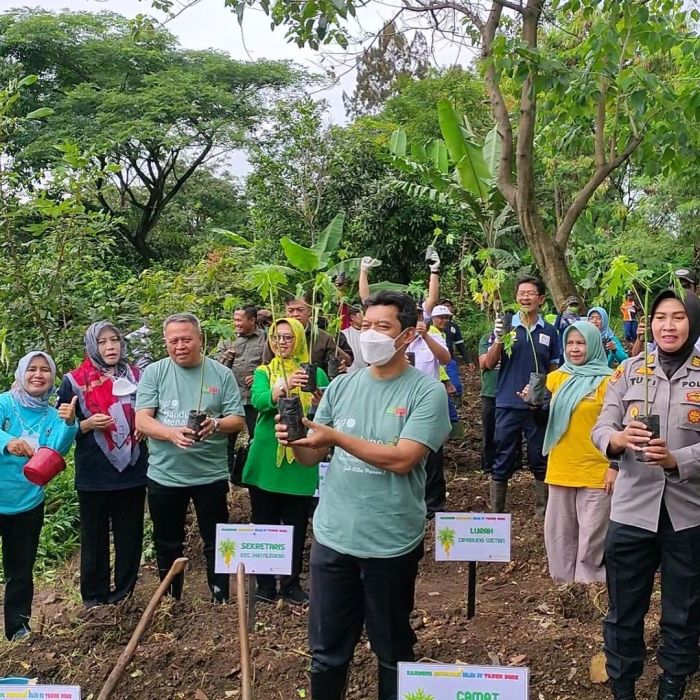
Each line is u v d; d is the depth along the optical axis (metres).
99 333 4.49
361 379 3.02
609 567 3.20
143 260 23.94
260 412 4.56
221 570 4.00
